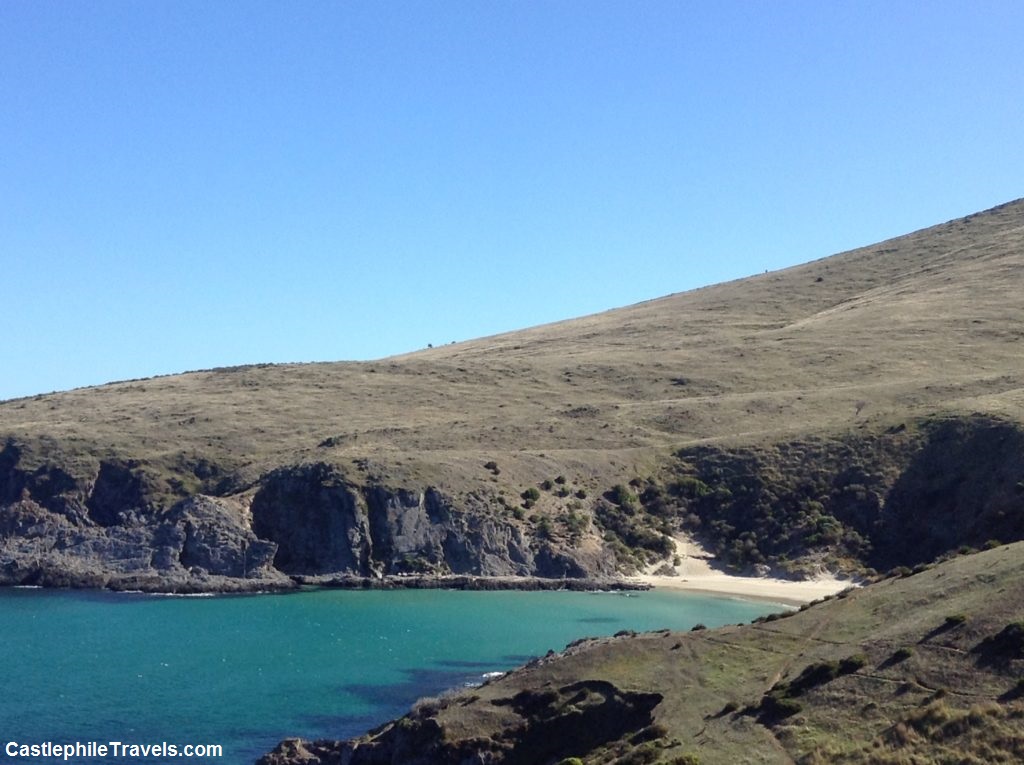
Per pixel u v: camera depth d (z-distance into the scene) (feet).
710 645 180.24
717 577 362.94
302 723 205.36
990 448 360.28
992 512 334.44
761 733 144.15
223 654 260.42
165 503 400.67
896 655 154.30
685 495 400.67
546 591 348.18
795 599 323.16
